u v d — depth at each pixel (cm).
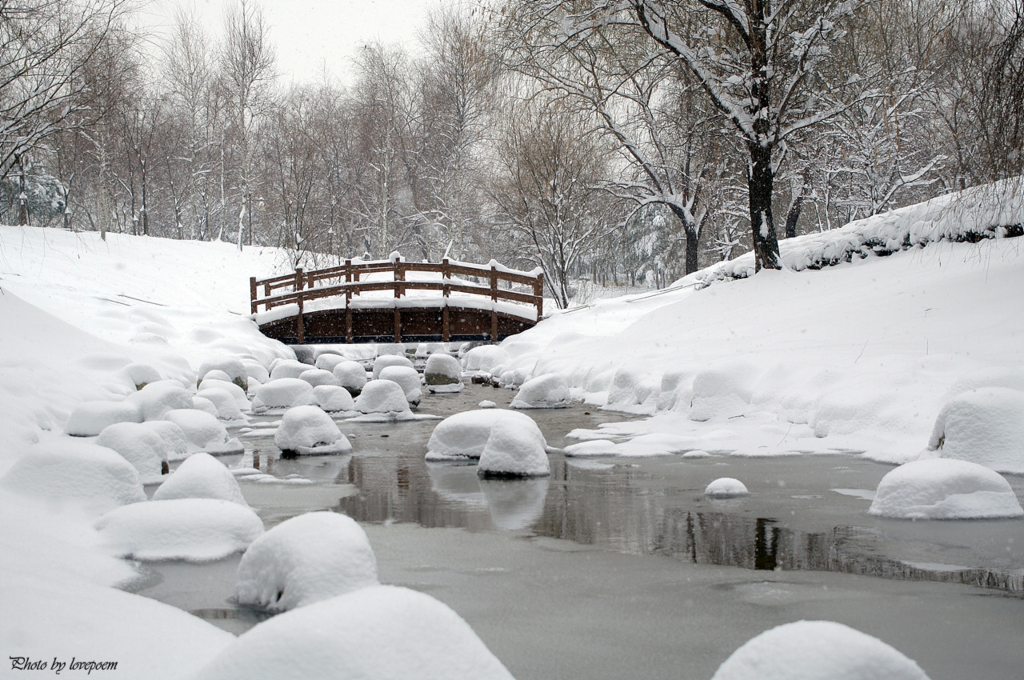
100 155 3650
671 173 3184
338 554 453
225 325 2641
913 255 1777
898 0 2091
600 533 625
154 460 855
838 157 3058
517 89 2539
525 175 3338
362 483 861
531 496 776
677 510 697
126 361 1445
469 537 623
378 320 2797
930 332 1243
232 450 1092
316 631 239
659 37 1967
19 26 1469
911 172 2988
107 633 371
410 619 246
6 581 420
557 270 3419
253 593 467
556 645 400
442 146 4572
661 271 5544
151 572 527
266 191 4722
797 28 2017
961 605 444
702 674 362
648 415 1336
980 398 794
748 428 1097
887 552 550
